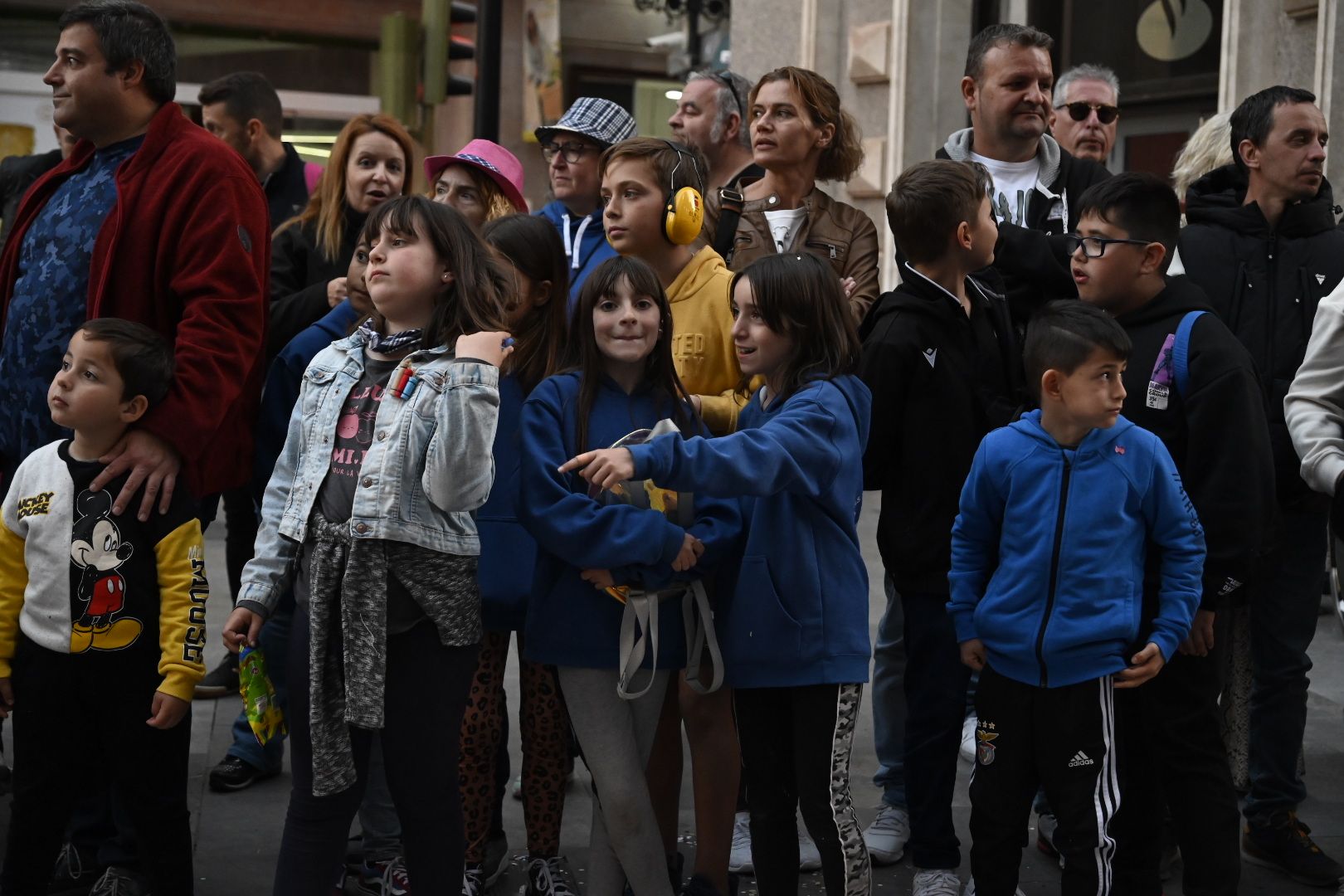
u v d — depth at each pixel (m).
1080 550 3.42
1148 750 3.65
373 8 16.75
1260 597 4.20
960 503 3.65
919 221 3.94
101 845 3.94
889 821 4.33
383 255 3.25
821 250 4.84
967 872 4.14
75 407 3.44
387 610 3.13
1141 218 3.67
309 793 3.20
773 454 3.24
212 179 3.83
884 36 9.69
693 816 4.54
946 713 3.91
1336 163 6.43
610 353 3.48
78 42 3.81
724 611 3.51
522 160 18.41
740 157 5.79
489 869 4.05
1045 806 4.29
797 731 3.45
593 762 3.45
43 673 3.45
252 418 4.04
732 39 10.96
